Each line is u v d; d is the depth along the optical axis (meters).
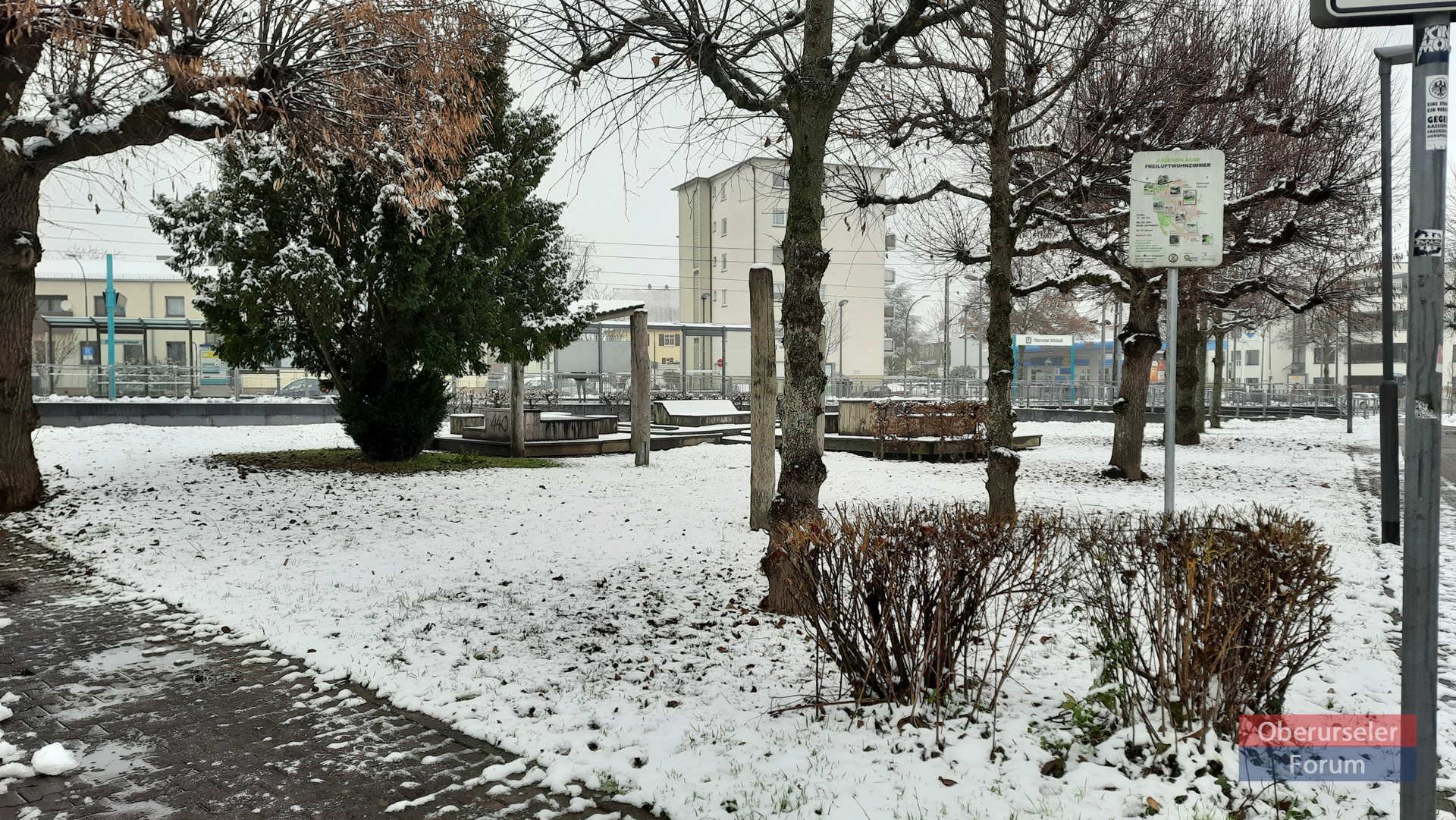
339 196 15.05
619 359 46.06
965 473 16.47
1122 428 15.45
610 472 16.95
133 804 3.90
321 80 10.62
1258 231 14.30
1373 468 17.42
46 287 42.72
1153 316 15.33
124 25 8.56
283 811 3.82
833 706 4.83
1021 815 3.55
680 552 9.34
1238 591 3.98
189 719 4.91
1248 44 12.22
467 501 13.06
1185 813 3.52
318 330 15.41
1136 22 8.59
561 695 5.16
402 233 15.00
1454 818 3.48
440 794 3.96
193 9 9.12
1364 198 13.23
